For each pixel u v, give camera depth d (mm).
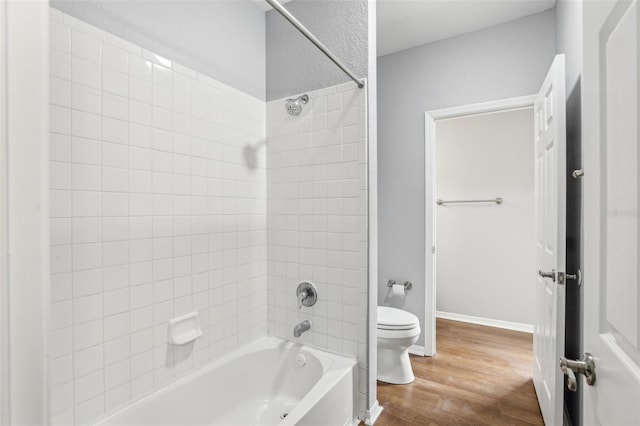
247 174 1899
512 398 1951
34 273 375
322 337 1837
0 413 352
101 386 1219
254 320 1956
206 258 1644
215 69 1701
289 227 1951
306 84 1890
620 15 521
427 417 1779
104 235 1226
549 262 1581
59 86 1098
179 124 1508
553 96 1471
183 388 1486
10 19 360
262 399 1834
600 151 610
